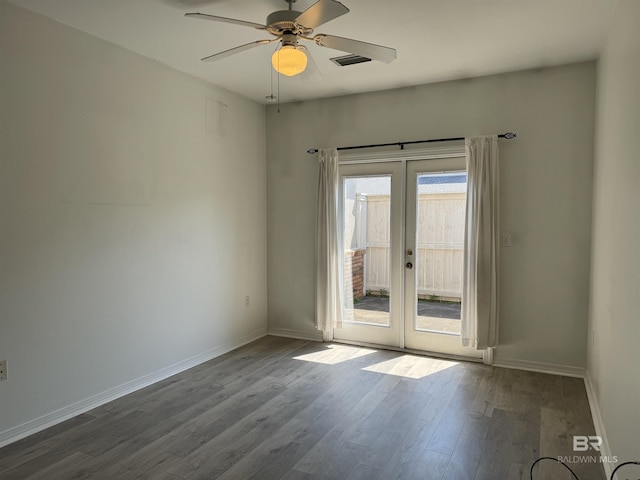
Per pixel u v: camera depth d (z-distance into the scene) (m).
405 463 2.41
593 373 3.20
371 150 4.41
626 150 2.17
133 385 3.43
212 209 4.20
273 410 3.08
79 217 3.01
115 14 2.75
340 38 2.40
